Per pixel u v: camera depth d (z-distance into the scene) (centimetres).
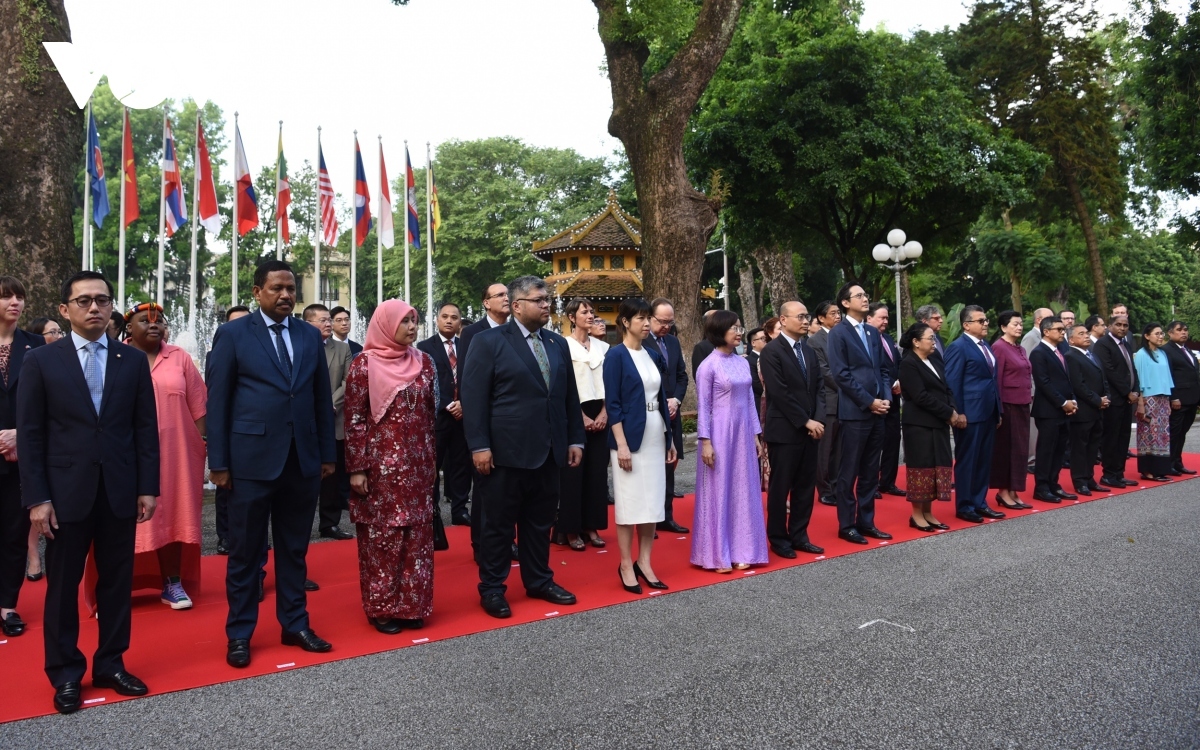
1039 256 3002
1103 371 935
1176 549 629
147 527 511
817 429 636
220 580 597
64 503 371
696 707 357
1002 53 2661
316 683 393
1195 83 2150
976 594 520
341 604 529
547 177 4200
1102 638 437
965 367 755
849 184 1841
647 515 544
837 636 446
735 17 1400
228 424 436
